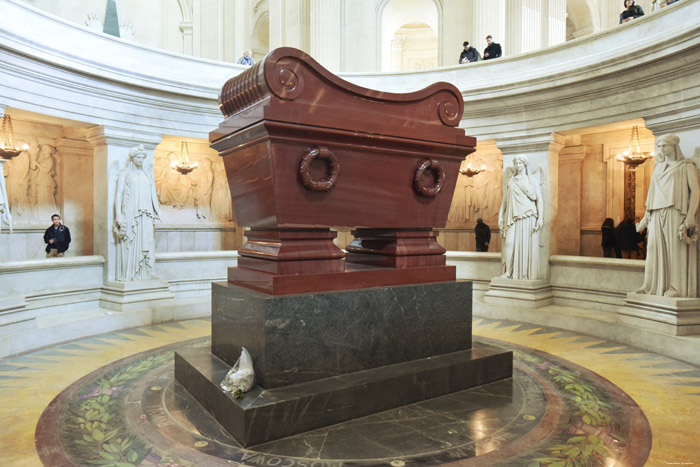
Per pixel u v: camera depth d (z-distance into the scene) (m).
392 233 4.07
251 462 2.76
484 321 7.64
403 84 9.78
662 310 5.81
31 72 6.48
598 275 7.55
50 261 6.98
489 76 8.91
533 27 11.28
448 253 9.37
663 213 5.97
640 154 8.25
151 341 6.26
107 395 4.03
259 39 20.69
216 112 8.84
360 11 15.09
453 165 4.25
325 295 3.42
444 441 3.04
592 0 17.64
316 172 3.44
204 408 3.54
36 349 5.82
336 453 2.86
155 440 3.08
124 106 7.75
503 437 3.13
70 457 2.97
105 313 7.10
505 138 8.41
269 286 3.34
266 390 3.18
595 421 3.52
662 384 4.55
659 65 6.23
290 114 3.18
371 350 3.66
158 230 10.64
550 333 6.76
